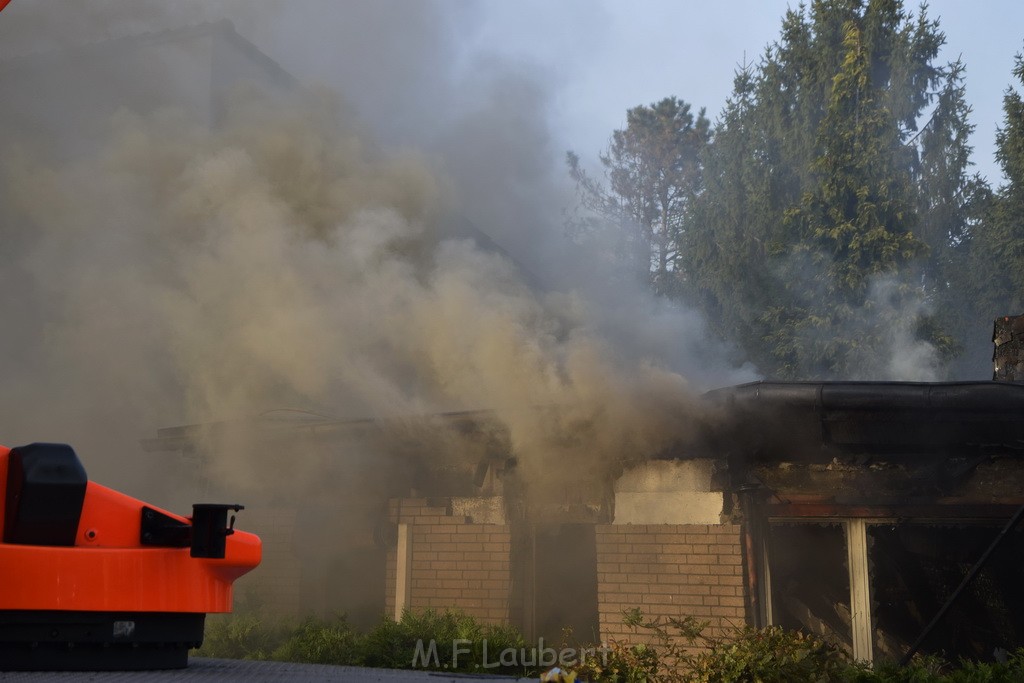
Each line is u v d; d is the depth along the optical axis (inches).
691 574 301.4
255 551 96.2
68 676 77.0
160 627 90.8
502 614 329.4
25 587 84.0
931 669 280.7
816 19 1047.0
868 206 892.6
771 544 309.9
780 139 1059.9
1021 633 335.3
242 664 111.6
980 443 291.7
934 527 335.9
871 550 328.2
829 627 314.8
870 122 941.8
